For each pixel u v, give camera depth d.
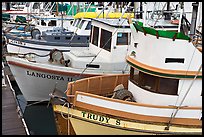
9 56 12.30
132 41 8.61
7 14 24.22
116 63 11.24
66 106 7.91
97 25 11.79
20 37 15.82
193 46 7.41
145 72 7.86
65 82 11.70
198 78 7.60
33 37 16.11
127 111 7.55
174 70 7.54
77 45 14.26
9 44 15.76
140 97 8.31
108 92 9.80
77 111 7.82
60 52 12.31
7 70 15.32
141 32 8.04
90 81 9.30
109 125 7.63
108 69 11.27
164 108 7.50
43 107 12.81
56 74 11.53
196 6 7.76
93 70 11.30
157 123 7.54
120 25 10.84
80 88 8.94
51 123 11.77
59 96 8.02
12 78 15.27
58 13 19.86
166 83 7.80
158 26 10.37
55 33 15.30
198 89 7.78
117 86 9.46
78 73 11.37
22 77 12.20
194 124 7.56
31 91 12.48
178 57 7.47
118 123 7.59
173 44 7.39
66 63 11.85
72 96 7.88
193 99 7.86
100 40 11.64
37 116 12.27
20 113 10.35
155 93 7.89
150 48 7.75
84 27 14.94
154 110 7.50
